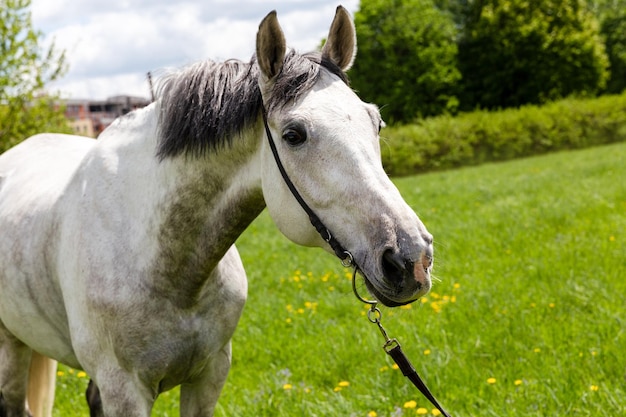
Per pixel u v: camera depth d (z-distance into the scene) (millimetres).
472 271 6430
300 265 7762
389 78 39750
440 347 4414
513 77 42719
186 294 2492
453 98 40656
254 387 4305
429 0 41812
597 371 3725
